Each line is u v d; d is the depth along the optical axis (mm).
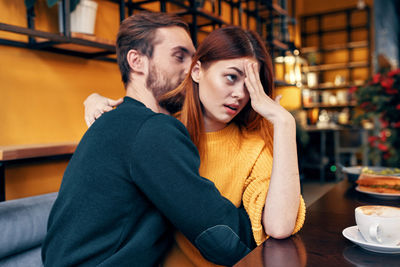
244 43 869
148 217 773
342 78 7602
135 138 723
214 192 752
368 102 2641
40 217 1099
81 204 725
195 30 2750
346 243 730
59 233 743
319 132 5816
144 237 751
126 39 999
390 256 652
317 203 1138
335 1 7824
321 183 5547
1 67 1820
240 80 869
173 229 896
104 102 1083
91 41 1899
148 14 1014
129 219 744
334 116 7234
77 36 1838
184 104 959
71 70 2186
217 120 910
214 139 961
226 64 856
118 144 730
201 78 903
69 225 730
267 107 844
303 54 7824
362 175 1350
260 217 816
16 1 1895
